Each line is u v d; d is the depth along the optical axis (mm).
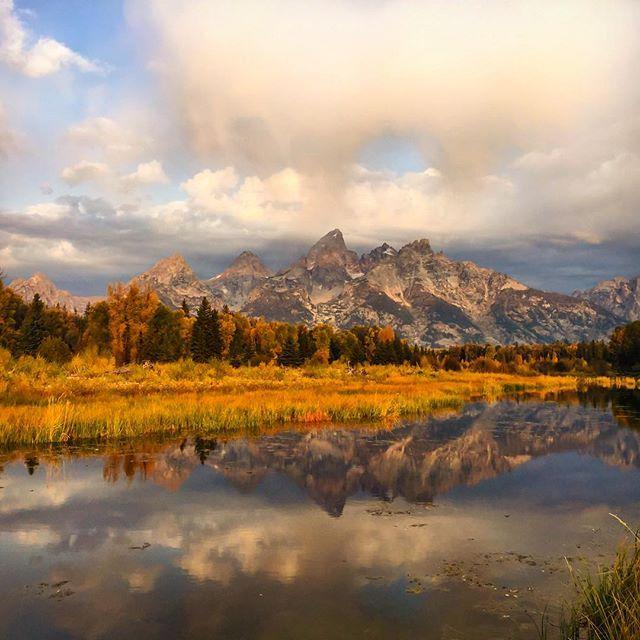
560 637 7871
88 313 102875
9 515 13875
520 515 14383
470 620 8445
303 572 10453
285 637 7984
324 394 40656
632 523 13672
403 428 30000
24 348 71125
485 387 59656
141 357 72625
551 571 10438
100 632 8117
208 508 14773
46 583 9922
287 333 134625
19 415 24375
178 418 27797
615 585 8266
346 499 15930
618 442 26234
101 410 27094
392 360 123875
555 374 100312
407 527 13305
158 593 9508
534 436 27812
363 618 8539
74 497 15555
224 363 63031
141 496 15781
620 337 105750
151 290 73875
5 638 7914
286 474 18828
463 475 19156
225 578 10164
